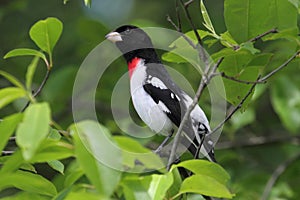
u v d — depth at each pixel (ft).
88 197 16.28
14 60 54.03
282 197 44.27
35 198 20.92
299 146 49.34
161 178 18.37
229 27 27.63
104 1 58.54
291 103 43.34
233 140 47.75
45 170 47.19
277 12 27.43
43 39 24.53
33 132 15.85
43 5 56.59
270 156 49.16
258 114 53.62
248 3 27.20
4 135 17.98
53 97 47.29
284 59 36.55
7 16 56.08
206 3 54.13
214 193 19.13
